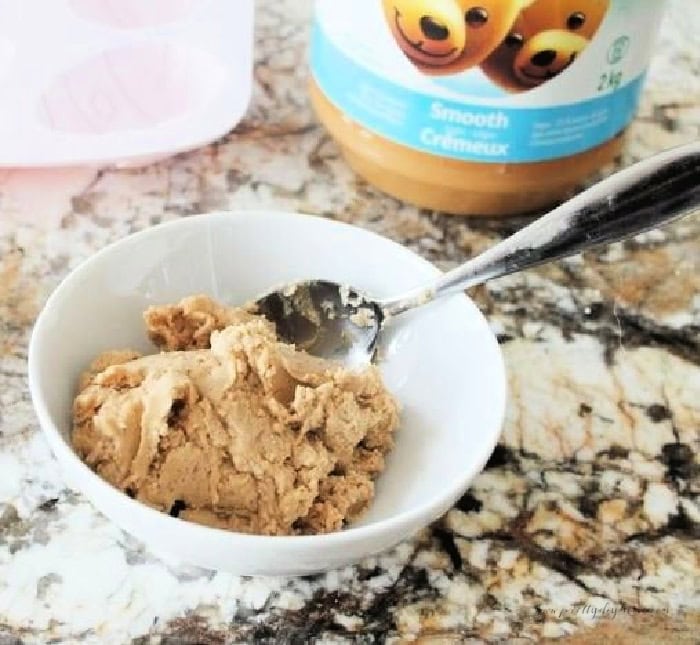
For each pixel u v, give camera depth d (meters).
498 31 0.61
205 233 0.60
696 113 0.75
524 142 0.64
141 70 0.71
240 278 0.61
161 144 0.67
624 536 0.57
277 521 0.54
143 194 0.68
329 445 0.55
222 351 0.55
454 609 0.55
